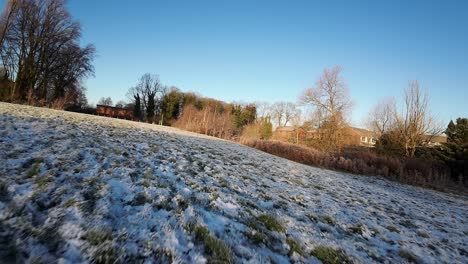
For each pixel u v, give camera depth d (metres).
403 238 5.11
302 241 4.04
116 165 5.29
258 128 43.53
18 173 3.90
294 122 37.22
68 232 2.81
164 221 3.53
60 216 3.06
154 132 14.80
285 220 4.71
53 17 31.17
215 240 3.37
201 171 6.67
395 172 18.66
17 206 3.06
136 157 6.39
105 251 2.66
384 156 21.30
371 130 36.72
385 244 4.67
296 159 20.14
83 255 2.55
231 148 15.52
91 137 7.82
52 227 2.84
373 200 8.22
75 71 35.41
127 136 9.94
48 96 33.50
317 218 5.23
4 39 28.33
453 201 13.01
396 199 9.44
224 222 4.00
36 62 30.83
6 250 2.42
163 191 4.52
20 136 6.02
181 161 7.23
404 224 6.13
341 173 16.81
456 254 4.81
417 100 25.14
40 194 3.42
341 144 28.66
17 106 15.26
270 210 5.06
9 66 29.75
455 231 6.38
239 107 61.16
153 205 3.92
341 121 31.09
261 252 3.45
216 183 5.91
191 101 59.19
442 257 4.54
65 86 34.97
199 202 4.50
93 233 2.87
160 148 8.52
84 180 4.17
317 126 33.16
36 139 6.01
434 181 18.36
